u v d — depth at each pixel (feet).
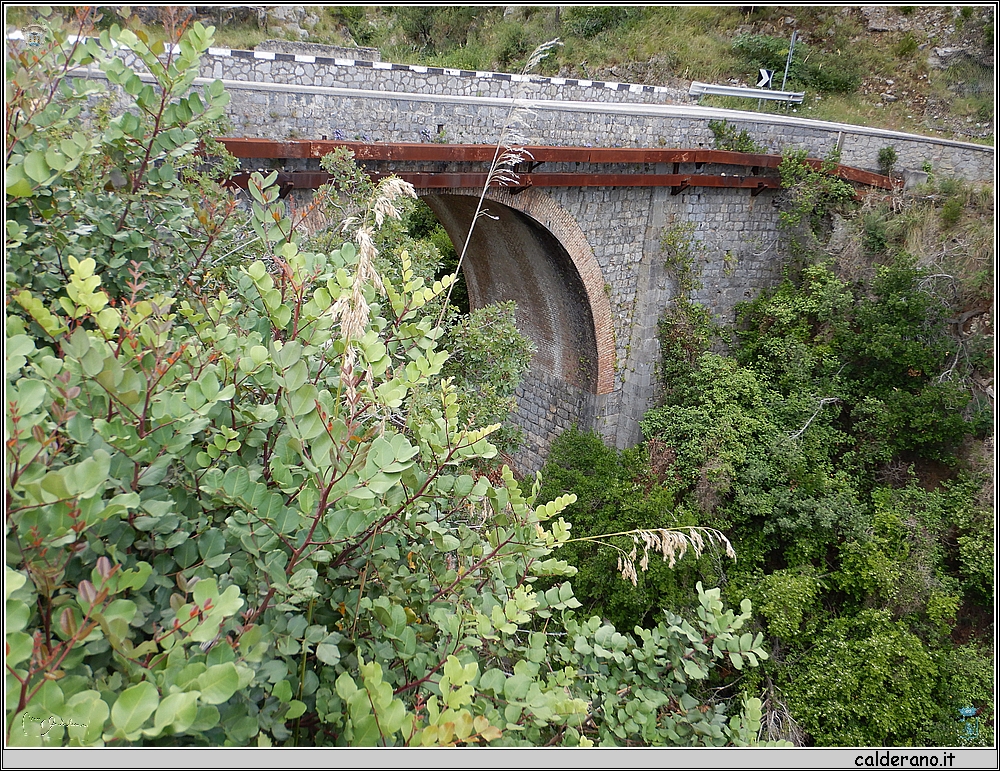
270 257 10.80
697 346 45.55
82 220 10.10
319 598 8.30
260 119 25.85
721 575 37.65
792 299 46.50
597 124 36.88
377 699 6.43
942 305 40.96
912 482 39.65
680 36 63.31
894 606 35.14
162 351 7.30
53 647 5.64
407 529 9.11
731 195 45.55
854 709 31.07
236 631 6.98
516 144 31.68
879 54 62.44
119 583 5.43
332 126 27.76
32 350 6.08
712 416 43.39
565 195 38.42
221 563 7.11
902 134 49.39
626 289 44.24
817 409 42.27
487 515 10.55
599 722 10.41
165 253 11.23
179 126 10.58
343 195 24.79
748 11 64.90
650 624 36.40
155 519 6.63
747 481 40.60
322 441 6.98
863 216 45.32
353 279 8.34
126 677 5.97
